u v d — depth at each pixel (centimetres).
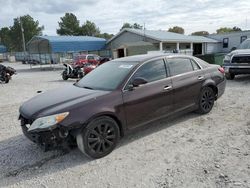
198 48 3725
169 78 496
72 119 367
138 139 461
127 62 491
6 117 671
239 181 307
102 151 397
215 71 607
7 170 374
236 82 1051
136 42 3003
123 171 353
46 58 3953
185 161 368
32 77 1944
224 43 3978
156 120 476
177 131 491
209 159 368
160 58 500
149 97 454
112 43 3309
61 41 2845
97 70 527
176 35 3516
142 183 320
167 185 311
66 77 1580
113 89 423
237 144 414
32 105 411
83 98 399
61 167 374
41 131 359
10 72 1570
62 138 367
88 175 348
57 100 406
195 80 545
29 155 420
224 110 615
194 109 557
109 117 404
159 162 371
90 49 3145
